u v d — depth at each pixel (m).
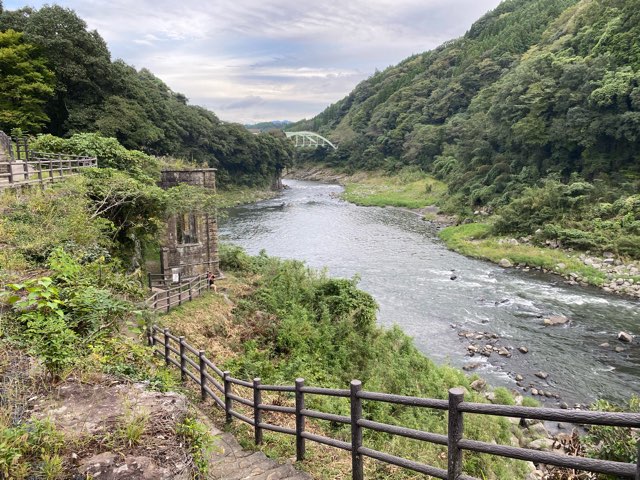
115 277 8.93
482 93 76.38
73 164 19.14
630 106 41.06
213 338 14.56
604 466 2.37
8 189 11.95
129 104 40.03
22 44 31.31
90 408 4.17
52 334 5.02
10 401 4.07
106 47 39.09
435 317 22.98
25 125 29.89
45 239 9.25
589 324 22.06
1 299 5.98
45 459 3.27
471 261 34.66
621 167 42.47
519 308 24.33
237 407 8.75
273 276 20.17
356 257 35.16
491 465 9.16
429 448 9.07
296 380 5.76
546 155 49.34
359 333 16.30
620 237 32.62
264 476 5.41
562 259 32.78
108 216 15.00
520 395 15.60
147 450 3.62
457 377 14.88
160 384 5.93
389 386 13.17
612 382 16.55
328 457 6.39
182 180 22.41
